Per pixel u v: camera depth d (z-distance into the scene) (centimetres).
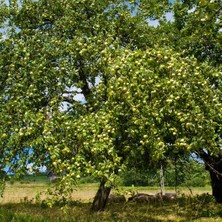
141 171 1558
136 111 963
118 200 2562
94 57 1246
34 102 1151
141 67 964
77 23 1379
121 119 1096
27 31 1349
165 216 1778
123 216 1712
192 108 1026
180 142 1039
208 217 1742
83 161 983
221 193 2148
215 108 1092
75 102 1199
